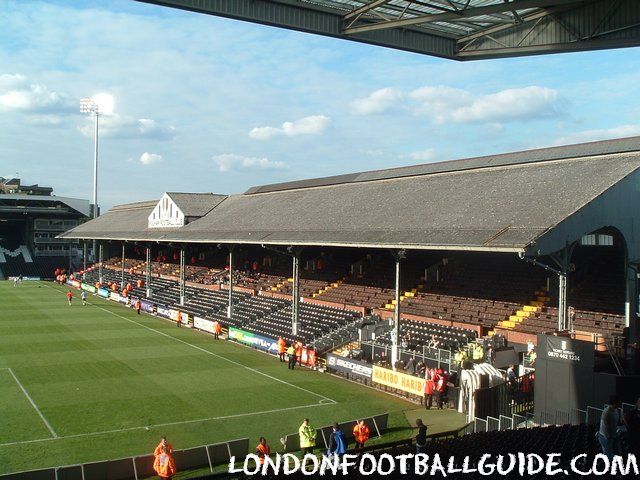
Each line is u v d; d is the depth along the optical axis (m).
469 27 43.91
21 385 32.81
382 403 30.70
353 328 43.62
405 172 51.72
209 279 73.38
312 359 38.97
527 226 29.59
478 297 43.91
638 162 32.53
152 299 70.25
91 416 27.55
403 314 45.56
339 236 40.84
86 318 59.19
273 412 28.72
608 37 37.78
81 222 126.75
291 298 57.62
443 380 29.97
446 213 37.16
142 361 39.81
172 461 19.80
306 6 38.69
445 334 39.91
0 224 126.75
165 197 75.38
